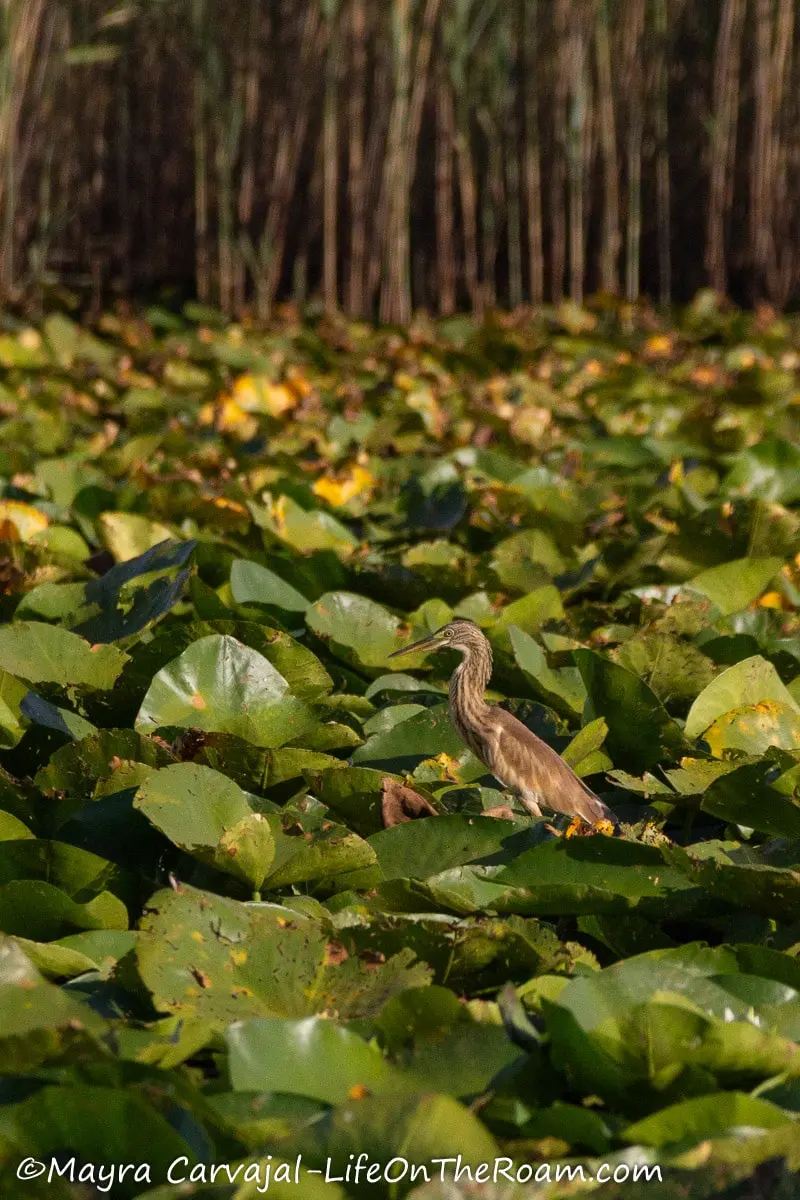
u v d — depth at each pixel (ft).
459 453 33.86
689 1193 9.54
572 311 64.54
